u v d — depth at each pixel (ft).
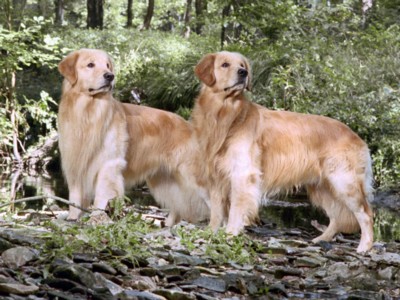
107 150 26.21
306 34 57.52
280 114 25.86
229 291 16.21
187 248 20.11
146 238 20.65
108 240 18.78
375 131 47.42
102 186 26.14
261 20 57.72
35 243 17.52
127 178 27.55
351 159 25.57
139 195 41.27
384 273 19.02
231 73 24.23
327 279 18.42
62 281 13.97
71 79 25.86
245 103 24.89
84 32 110.52
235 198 24.49
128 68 73.20
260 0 57.67
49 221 19.98
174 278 16.53
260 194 24.73
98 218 22.20
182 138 27.99
